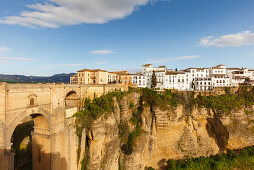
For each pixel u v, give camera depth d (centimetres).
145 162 4891
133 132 4869
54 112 2962
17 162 3291
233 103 5500
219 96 5959
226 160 4975
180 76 7462
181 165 4909
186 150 5256
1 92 2036
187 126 5516
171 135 5247
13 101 2223
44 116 2792
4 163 2069
